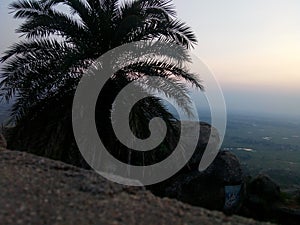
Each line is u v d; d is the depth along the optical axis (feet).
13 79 24.58
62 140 24.41
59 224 9.60
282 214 24.57
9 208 10.37
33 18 25.41
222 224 10.73
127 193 13.14
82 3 25.82
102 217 10.32
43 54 24.84
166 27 24.77
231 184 26.66
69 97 25.31
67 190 12.54
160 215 10.91
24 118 24.64
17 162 15.84
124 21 23.85
